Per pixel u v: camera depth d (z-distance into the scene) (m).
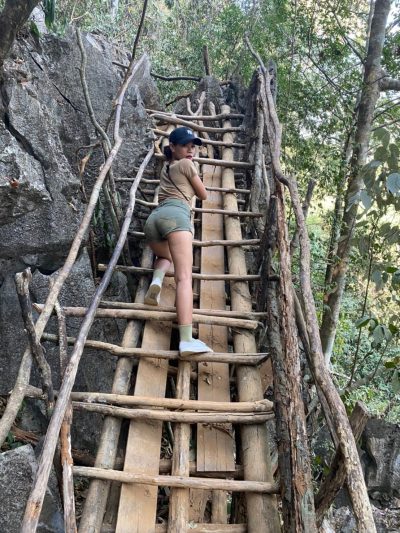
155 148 4.38
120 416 2.22
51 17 3.17
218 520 2.51
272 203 3.09
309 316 2.10
